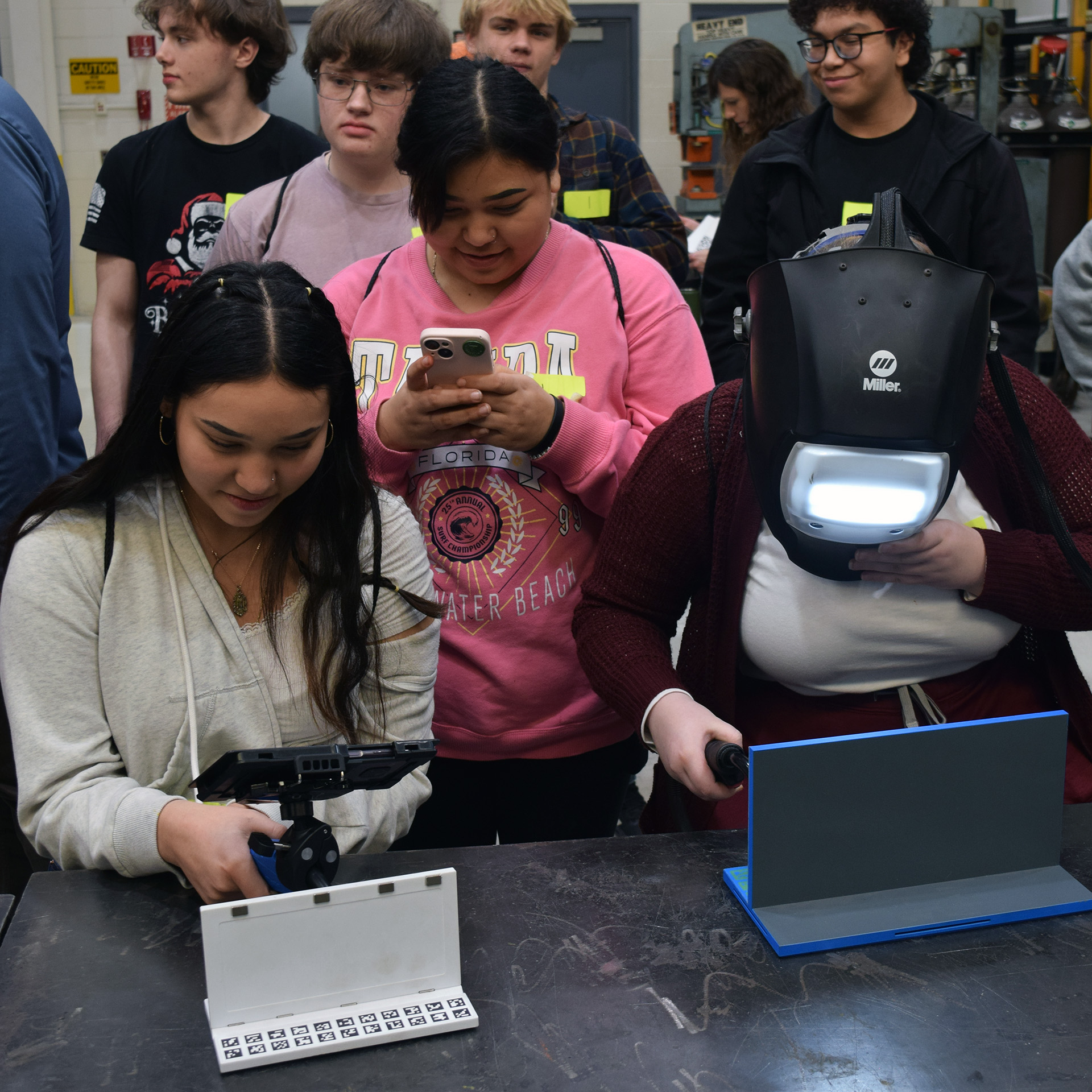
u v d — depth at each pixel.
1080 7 5.37
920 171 2.30
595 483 1.43
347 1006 0.88
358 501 1.18
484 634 1.48
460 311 1.52
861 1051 0.84
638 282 1.55
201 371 1.01
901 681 1.30
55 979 0.93
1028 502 1.26
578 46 6.87
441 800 1.57
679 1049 0.84
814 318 0.94
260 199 2.04
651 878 1.08
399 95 1.92
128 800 1.06
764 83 3.59
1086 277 2.93
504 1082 0.81
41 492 1.16
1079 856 1.11
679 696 1.24
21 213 1.62
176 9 2.32
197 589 1.14
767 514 1.08
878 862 1.02
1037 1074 0.82
